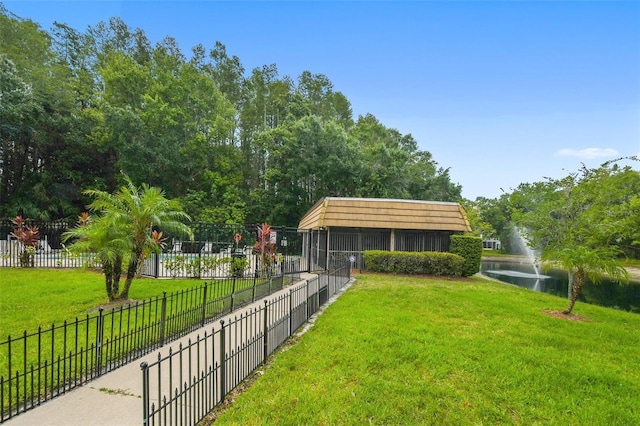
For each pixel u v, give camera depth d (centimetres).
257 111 3953
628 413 402
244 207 3008
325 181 3120
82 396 395
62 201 2767
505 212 4031
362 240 1766
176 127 2953
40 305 806
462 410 395
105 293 941
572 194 1424
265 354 517
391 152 3138
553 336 682
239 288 1034
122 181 2786
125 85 2930
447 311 861
